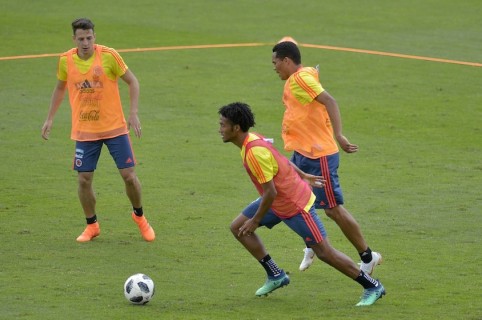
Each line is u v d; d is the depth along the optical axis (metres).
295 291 32.94
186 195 46.41
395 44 87.00
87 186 38.56
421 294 32.22
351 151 32.84
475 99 67.94
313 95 33.06
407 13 100.56
